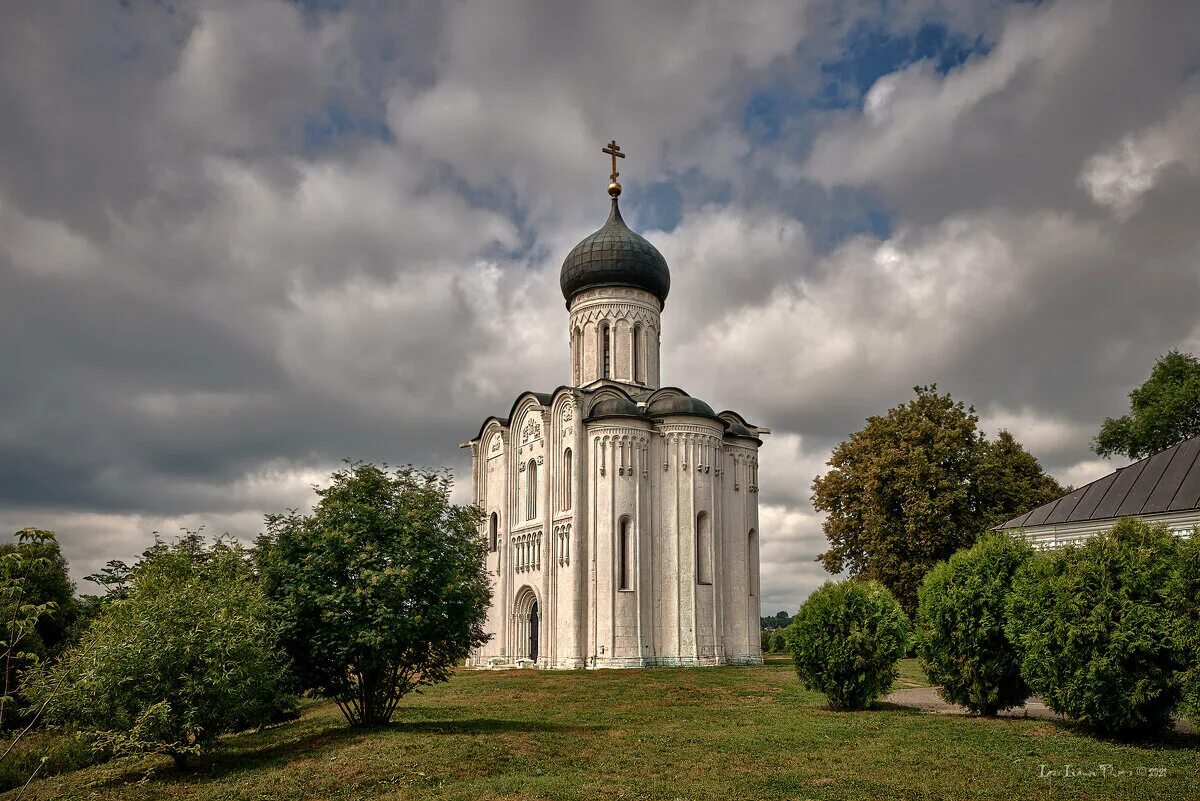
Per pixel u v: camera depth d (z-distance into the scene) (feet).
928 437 180.96
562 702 114.11
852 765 65.51
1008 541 88.69
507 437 204.74
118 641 74.02
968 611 86.48
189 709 72.38
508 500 200.23
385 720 87.04
